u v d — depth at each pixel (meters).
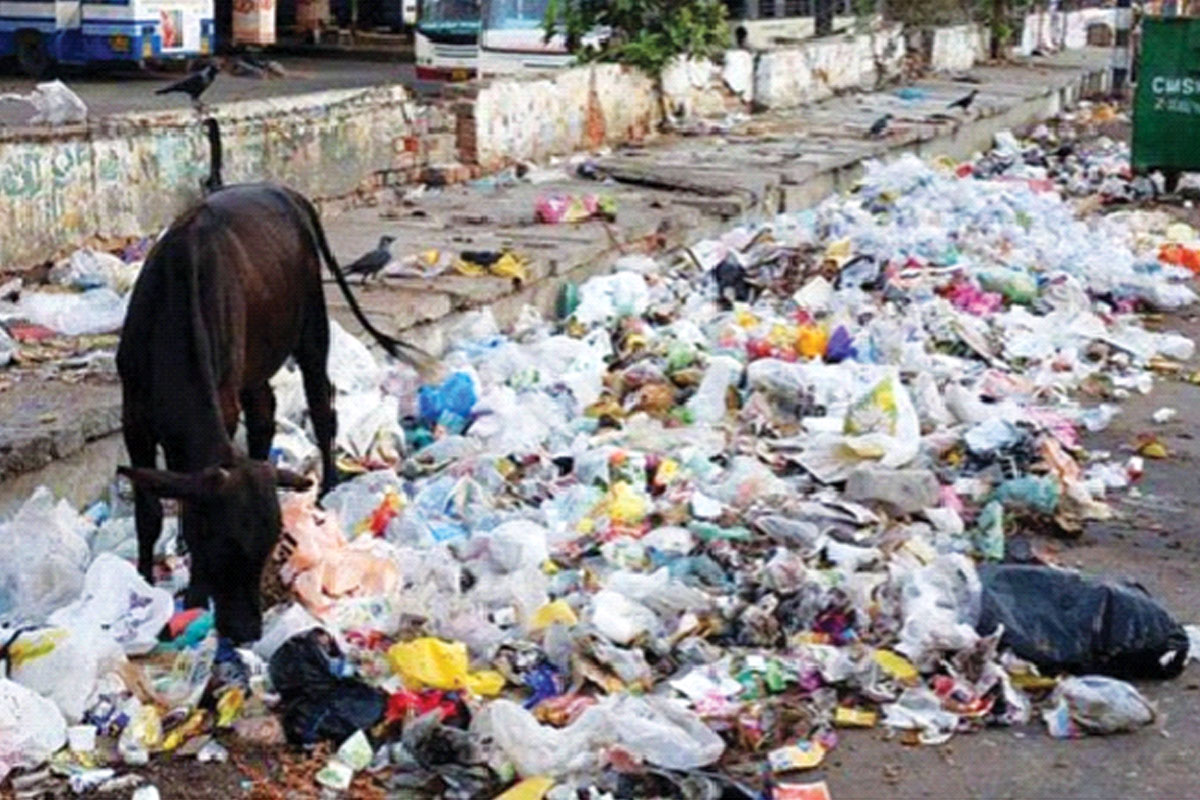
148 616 7.96
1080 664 8.09
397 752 7.43
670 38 20.08
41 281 11.37
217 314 8.05
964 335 12.17
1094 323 12.88
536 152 17.16
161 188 12.31
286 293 8.66
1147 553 9.38
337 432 9.65
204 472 7.53
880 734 7.72
